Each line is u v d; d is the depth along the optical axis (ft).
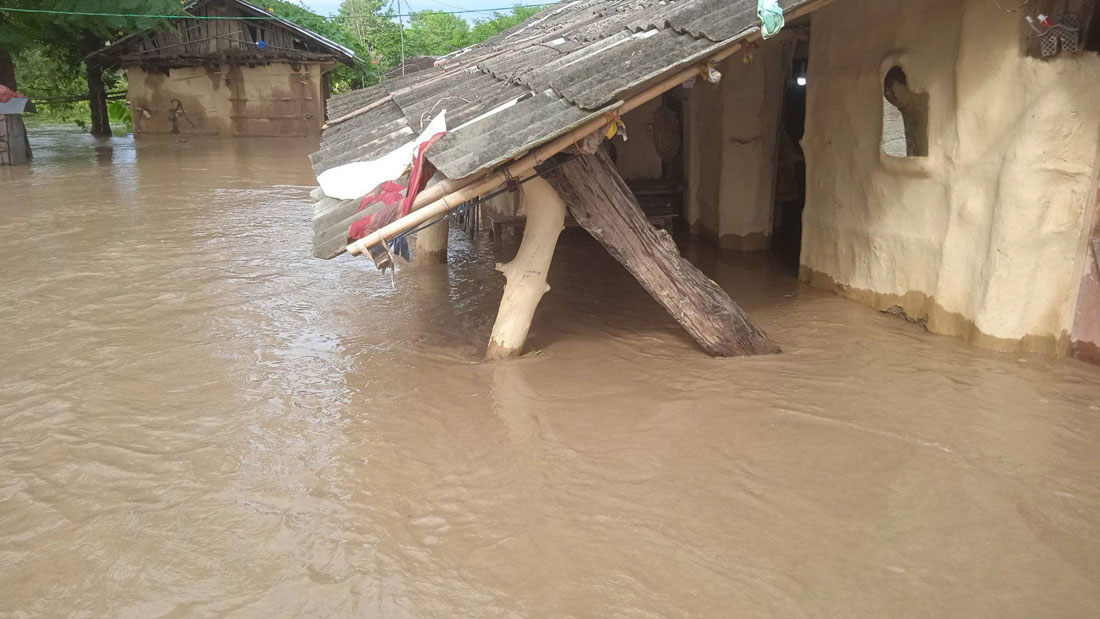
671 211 38.06
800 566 13.08
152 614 12.10
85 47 86.89
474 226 37.86
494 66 27.35
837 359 21.35
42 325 24.88
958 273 22.25
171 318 25.68
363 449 17.03
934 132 22.61
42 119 108.58
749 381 20.08
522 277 21.43
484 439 17.37
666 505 14.82
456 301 27.66
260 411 18.93
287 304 27.25
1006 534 13.91
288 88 89.92
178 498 15.23
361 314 26.27
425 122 22.61
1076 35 18.90
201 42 87.20
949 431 17.42
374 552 13.52
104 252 34.04
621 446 16.97
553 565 13.12
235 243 35.99
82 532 14.12
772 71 32.91
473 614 12.01
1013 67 20.04
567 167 19.36
